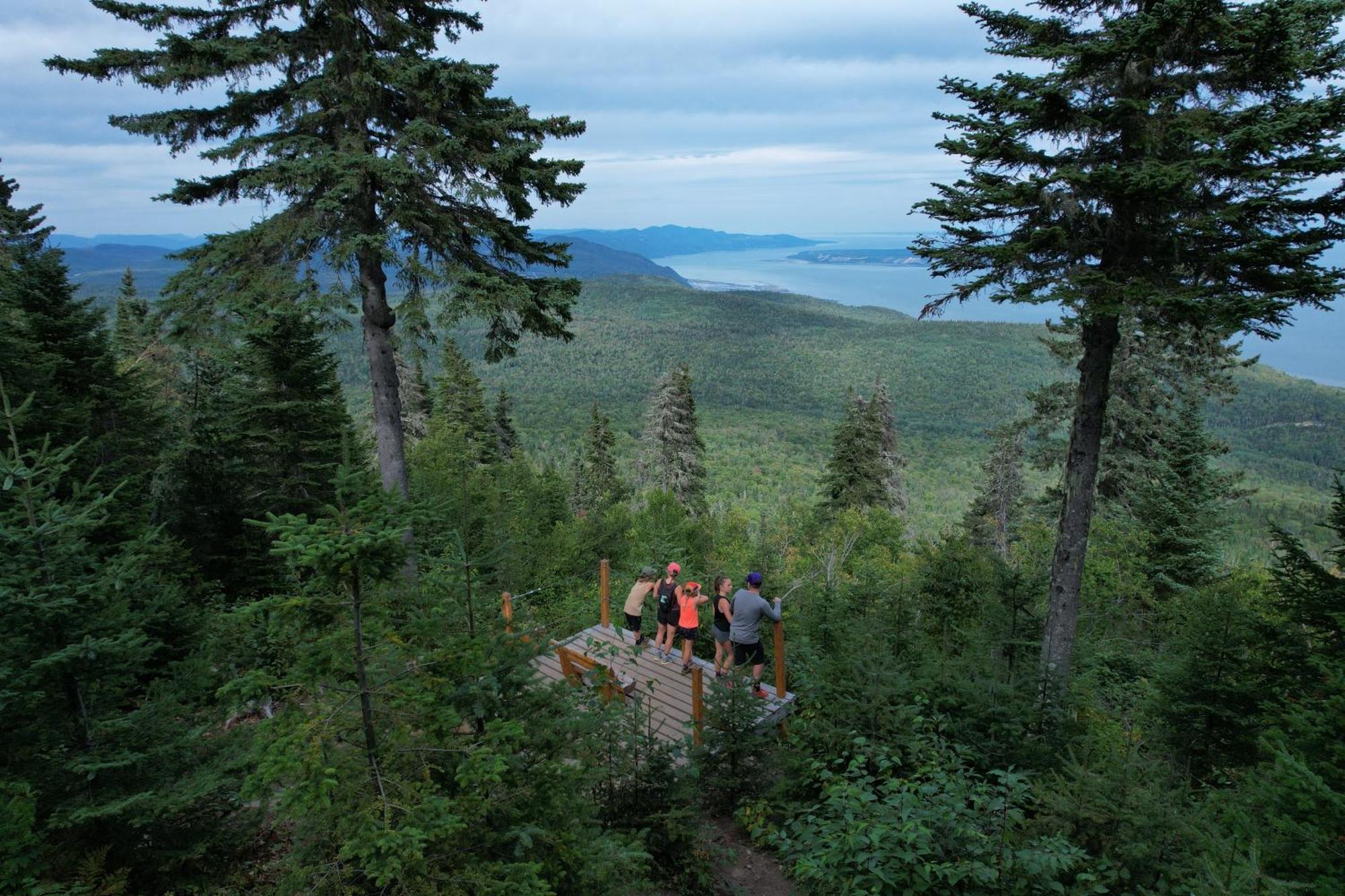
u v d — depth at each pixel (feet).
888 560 74.84
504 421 140.77
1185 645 31.09
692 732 25.70
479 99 37.01
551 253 43.09
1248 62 25.55
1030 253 29.55
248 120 36.06
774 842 20.58
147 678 21.56
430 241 36.27
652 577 33.27
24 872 12.38
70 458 32.35
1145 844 16.06
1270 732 19.42
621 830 19.04
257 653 21.67
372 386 38.27
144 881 15.70
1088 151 29.14
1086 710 31.48
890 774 20.07
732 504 273.75
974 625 36.81
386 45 36.17
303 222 33.88
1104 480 65.46
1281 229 26.73
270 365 45.68
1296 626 25.90
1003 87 29.22
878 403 109.09
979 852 15.92
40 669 14.30
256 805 18.25
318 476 46.39
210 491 43.62
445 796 12.53
